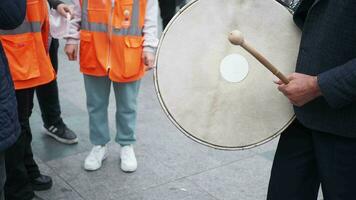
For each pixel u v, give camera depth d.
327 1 1.67
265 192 3.11
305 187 1.97
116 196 3.01
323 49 1.67
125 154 3.29
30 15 2.49
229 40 1.68
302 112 1.79
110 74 2.97
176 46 1.78
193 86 1.80
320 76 1.65
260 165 3.43
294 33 1.84
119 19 2.89
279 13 1.83
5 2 1.70
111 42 2.93
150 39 2.96
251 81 1.83
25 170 2.77
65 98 4.48
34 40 2.54
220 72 1.81
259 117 1.85
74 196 3.00
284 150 1.97
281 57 1.83
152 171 3.30
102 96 3.18
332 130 1.73
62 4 2.77
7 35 2.44
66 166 3.34
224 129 1.83
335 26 1.62
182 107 1.79
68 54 3.03
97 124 3.23
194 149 3.62
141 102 4.45
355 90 1.58
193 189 3.11
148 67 2.98
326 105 1.73
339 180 1.78
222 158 3.51
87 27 2.94
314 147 1.84
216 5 1.79
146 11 2.94
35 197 2.94
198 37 1.79
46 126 3.65
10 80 1.83
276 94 1.85
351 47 1.61
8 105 1.79
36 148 3.56
